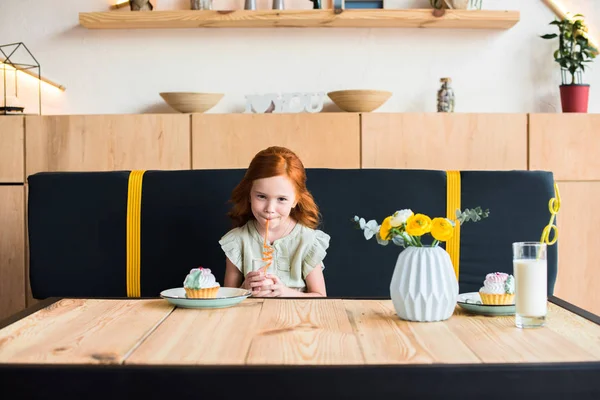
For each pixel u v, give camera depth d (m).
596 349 1.04
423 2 3.35
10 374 0.95
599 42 3.41
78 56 3.36
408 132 3.04
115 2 3.35
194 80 3.36
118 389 0.94
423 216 1.28
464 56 3.38
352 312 1.33
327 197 2.31
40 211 2.33
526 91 3.40
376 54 3.37
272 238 2.04
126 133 3.03
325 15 3.18
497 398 0.94
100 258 2.31
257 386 0.93
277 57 3.36
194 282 1.44
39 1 3.35
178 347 1.05
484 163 3.05
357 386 0.93
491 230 2.29
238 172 2.35
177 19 3.19
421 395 0.93
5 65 3.33
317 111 3.24
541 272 1.20
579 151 3.08
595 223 3.07
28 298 3.03
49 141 3.03
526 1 3.38
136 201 2.32
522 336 1.13
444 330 1.17
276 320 1.25
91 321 1.24
